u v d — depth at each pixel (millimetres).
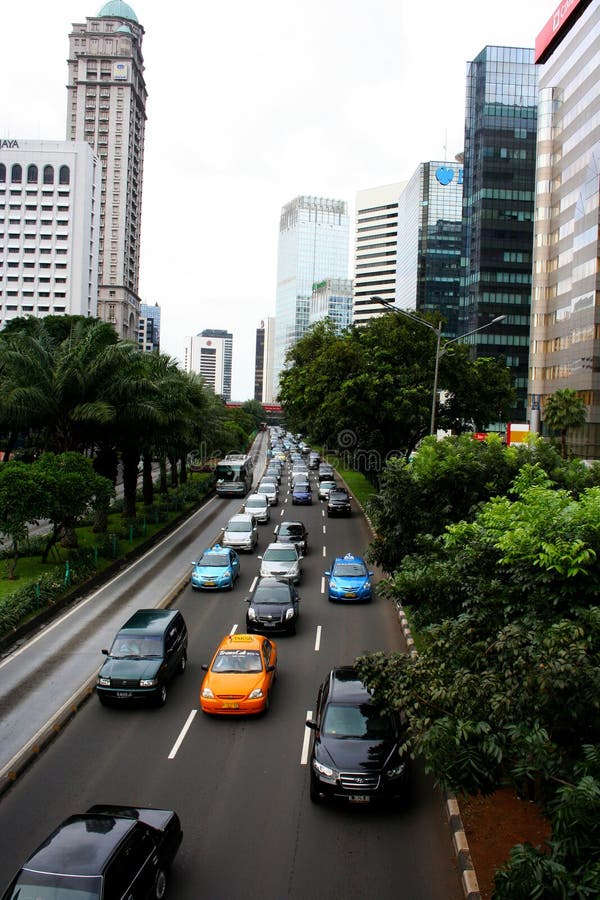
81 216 127375
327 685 14469
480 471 16156
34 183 127062
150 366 40531
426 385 41125
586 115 70312
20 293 127312
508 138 114875
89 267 131250
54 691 17078
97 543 32344
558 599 9062
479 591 10562
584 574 9031
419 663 9719
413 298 151375
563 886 6148
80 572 27516
